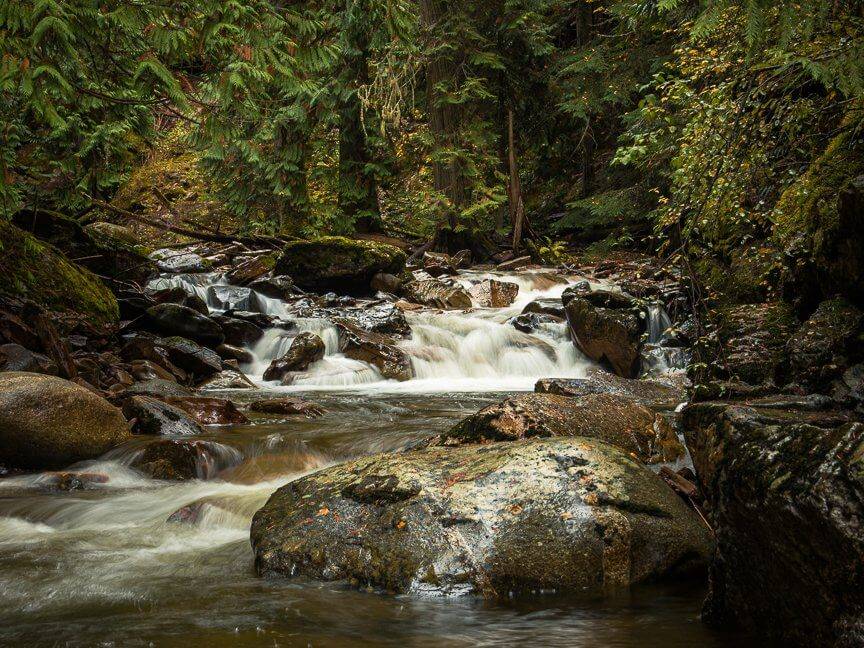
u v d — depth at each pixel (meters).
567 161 22.84
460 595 3.03
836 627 2.16
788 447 2.39
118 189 21.73
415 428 5.88
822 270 6.54
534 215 22.14
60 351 7.37
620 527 3.25
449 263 16.20
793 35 4.04
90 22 5.84
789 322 7.34
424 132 19.00
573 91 19.17
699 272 9.50
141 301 10.32
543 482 3.41
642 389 7.59
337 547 3.31
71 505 4.49
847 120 7.16
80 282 9.60
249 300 12.13
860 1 5.30
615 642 2.54
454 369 10.55
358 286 13.73
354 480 3.67
